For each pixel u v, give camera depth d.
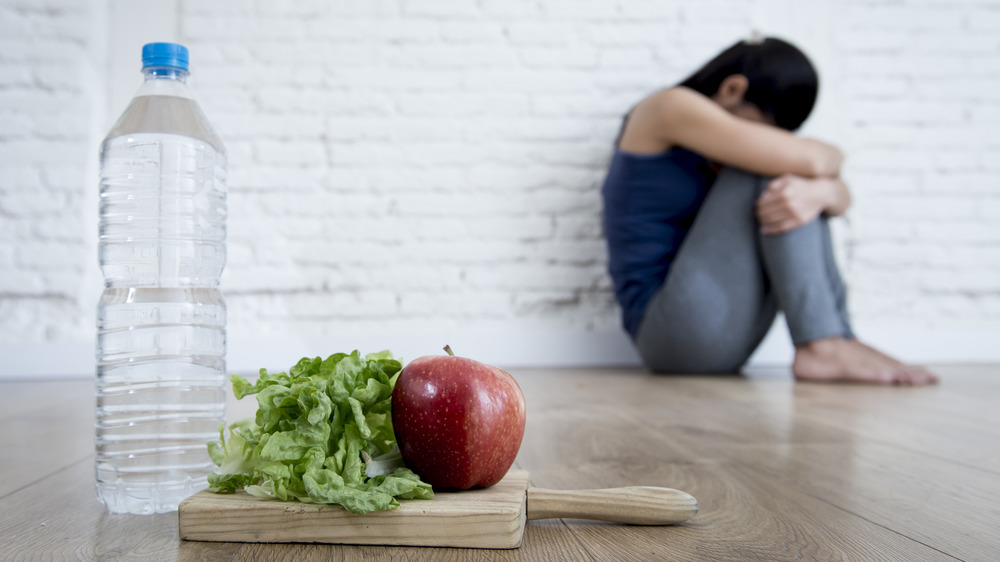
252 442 0.70
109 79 2.55
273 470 0.66
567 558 0.62
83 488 0.88
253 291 2.63
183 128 0.87
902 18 2.89
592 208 2.76
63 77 2.48
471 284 2.72
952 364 2.80
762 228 2.19
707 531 0.70
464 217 2.72
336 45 2.67
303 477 0.65
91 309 2.50
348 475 0.66
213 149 0.89
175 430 0.83
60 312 2.48
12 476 0.95
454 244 2.71
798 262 2.15
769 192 2.15
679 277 2.29
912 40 2.90
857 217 2.89
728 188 2.26
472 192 2.72
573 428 1.33
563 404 1.67
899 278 2.90
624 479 0.93
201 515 0.66
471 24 2.72
